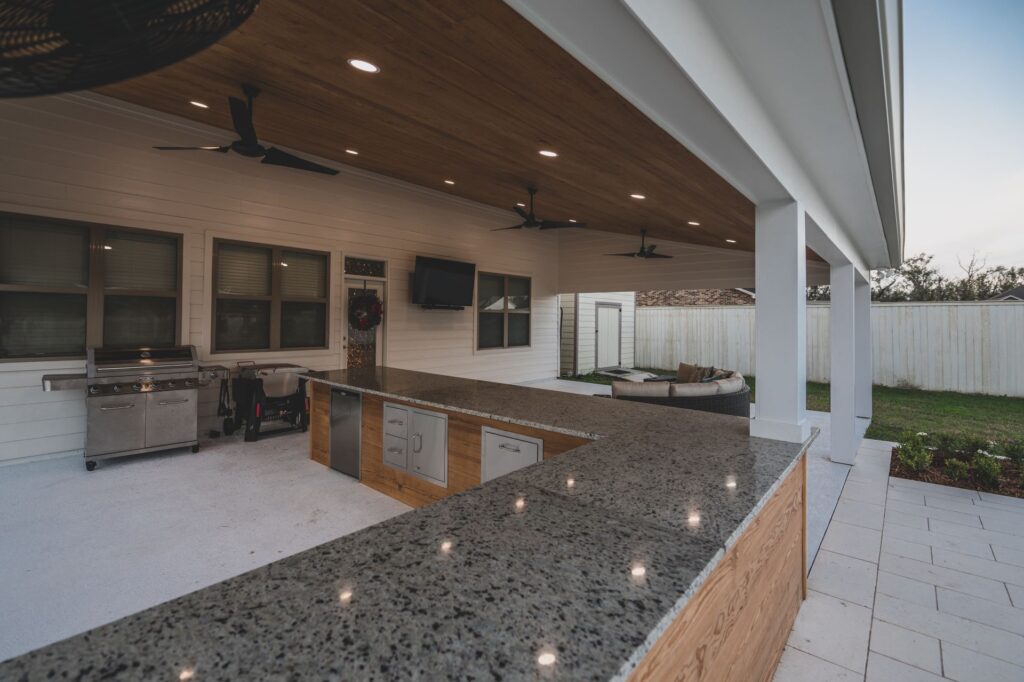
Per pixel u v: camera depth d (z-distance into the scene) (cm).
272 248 577
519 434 271
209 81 344
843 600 243
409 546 103
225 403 534
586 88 252
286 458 452
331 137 463
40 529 301
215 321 533
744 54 156
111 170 461
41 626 210
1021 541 308
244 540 290
